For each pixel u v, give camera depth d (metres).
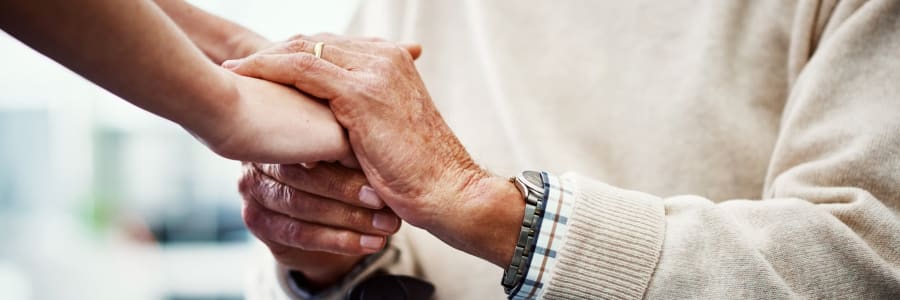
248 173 0.81
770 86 0.88
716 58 0.88
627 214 0.73
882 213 0.72
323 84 0.70
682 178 0.88
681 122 0.88
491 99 0.96
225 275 1.94
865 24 0.79
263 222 0.82
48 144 1.92
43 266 1.94
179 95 0.61
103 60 0.57
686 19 0.91
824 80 0.80
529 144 0.92
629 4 0.93
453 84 0.99
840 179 0.76
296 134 0.69
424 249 0.93
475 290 0.90
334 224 0.78
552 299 0.72
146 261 1.93
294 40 0.75
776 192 0.80
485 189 0.73
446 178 0.72
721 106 0.87
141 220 1.92
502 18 0.95
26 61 1.85
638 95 0.91
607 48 0.93
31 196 1.94
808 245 0.72
